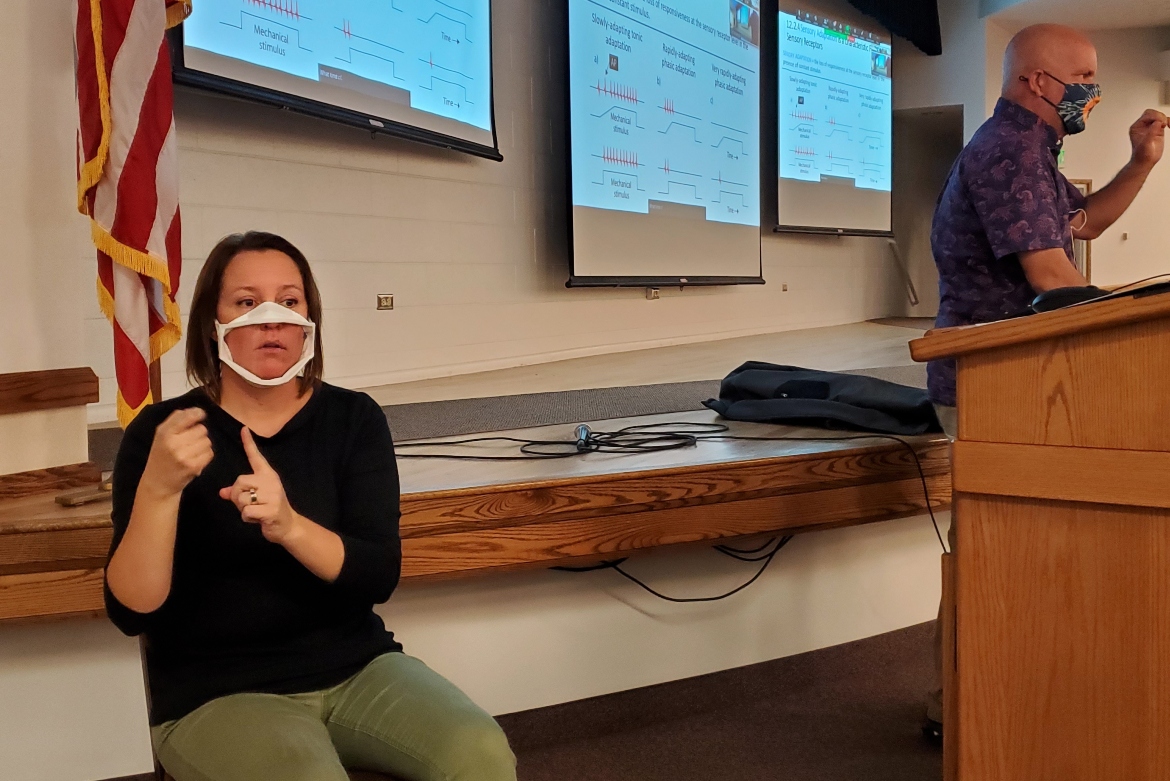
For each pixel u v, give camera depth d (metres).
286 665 1.16
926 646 2.31
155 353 1.80
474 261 4.40
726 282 6.05
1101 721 1.00
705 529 1.84
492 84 4.34
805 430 2.29
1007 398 1.04
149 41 1.72
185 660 1.15
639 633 1.98
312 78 3.32
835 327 7.70
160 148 1.74
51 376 1.75
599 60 4.86
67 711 1.55
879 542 2.29
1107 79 7.89
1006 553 1.05
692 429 2.37
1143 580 0.97
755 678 2.08
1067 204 1.72
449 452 2.12
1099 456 0.97
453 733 1.07
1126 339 0.96
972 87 7.67
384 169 3.89
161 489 1.01
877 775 1.71
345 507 1.21
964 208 1.72
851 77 7.33
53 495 1.68
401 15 3.73
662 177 5.43
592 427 2.48
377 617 1.29
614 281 5.02
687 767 1.75
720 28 5.91
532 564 1.69
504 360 4.62
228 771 1.01
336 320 3.73
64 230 1.80
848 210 7.44
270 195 3.43
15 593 1.45
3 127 1.71
